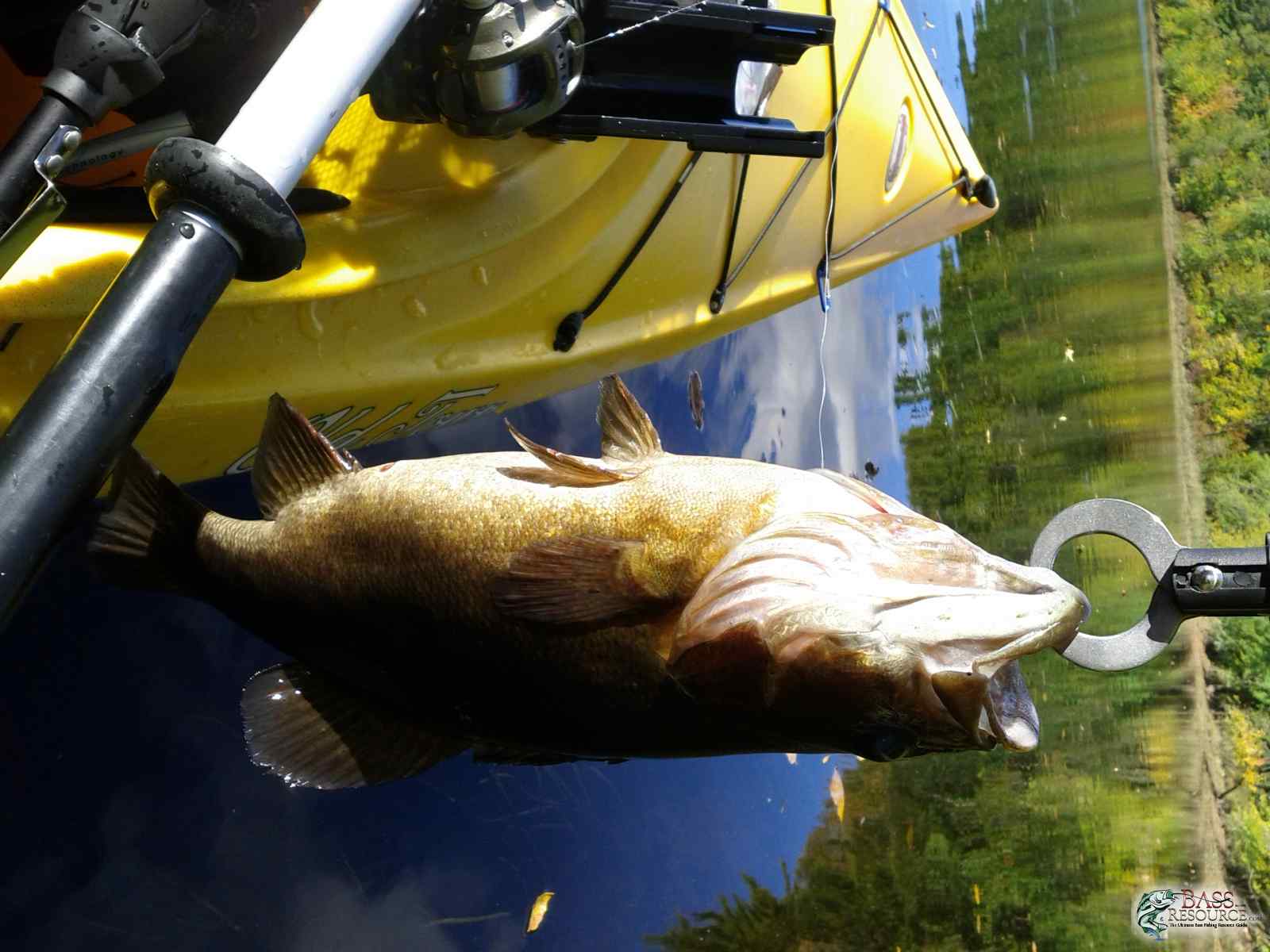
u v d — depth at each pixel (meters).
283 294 0.72
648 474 0.48
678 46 0.74
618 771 1.25
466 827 1.10
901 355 2.00
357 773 0.52
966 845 1.85
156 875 0.93
